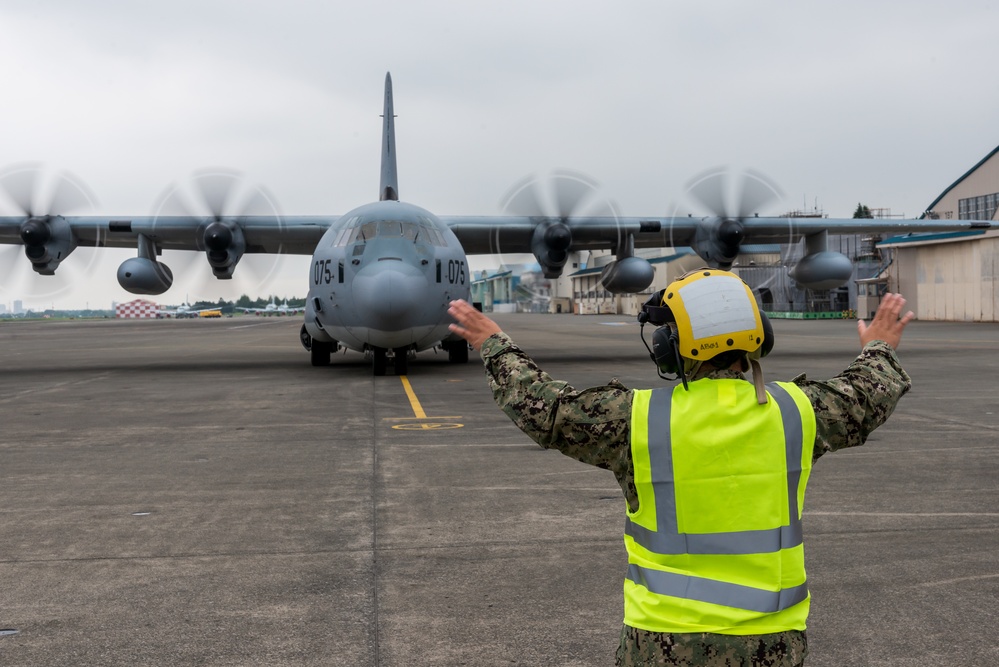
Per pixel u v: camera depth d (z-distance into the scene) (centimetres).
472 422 1118
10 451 930
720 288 241
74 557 548
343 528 610
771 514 232
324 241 1789
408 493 715
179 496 712
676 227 2233
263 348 3123
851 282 5838
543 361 2109
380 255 1620
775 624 229
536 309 11538
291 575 509
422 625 431
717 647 227
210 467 834
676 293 245
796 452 237
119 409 1291
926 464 815
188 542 579
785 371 1731
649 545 238
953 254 4572
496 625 430
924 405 1236
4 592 484
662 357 248
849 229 2292
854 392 244
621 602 461
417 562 532
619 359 2181
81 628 431
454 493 714
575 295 9788
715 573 232
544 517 635
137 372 1992
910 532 588
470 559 537
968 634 414
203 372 1972
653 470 235
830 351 2370
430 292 1641
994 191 4869
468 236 2236
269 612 451
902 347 2492
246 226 2109
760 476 232
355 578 503
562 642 409
